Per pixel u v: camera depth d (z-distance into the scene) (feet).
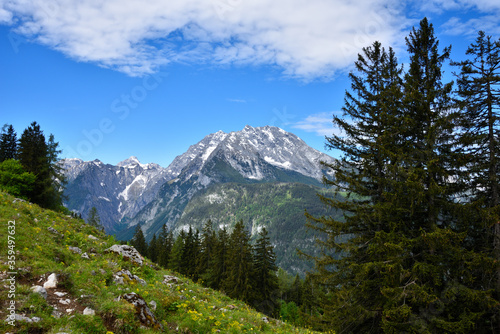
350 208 54.60
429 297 40.96
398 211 47.47
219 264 157.48
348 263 52.80
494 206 42.65
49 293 25.85
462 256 41.63
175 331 29.40
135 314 27.48
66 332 21.35
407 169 46.98
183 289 48.85
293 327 46.55
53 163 140.97
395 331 42.19
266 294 138.10
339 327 52.70
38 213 52.85
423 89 53.11
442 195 46.19
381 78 57.77
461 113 47.55
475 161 47.62
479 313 40.24
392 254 45.55
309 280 55.77
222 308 44.16
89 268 33.71
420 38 54.80
